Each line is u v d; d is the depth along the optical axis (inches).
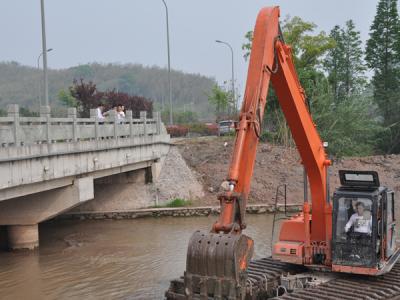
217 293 276.4
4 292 525.0
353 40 2231.8
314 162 449.1
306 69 1685.5
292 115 426.0
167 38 1542.8
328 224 457.7
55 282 557.9
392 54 2021.4
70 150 696.4
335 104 1593.3
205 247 280.8
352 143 1524.4
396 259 460.1
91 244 755.4
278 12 382.3
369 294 392.8
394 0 1993.1
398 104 1867.6
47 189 671.8
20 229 717.9
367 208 419.2
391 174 1219.2
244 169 319.6
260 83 347.6
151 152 1032.2
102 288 533.0
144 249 717.9
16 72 5915.4
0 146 552.7
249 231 828.0
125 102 1676.9
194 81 5964.6
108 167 829.2
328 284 423.5
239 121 337.1
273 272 466.3
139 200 1044.5
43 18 868.6
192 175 1128.8
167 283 548.7
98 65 6658.5
